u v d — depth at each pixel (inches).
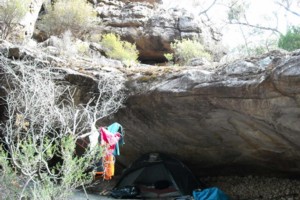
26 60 263.7
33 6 417.4
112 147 228.4
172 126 262.1
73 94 268.1
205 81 216.2
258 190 279.9
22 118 198.7
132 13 475.8
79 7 431.2
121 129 249.3
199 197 258.7
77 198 255.0
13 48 273.7
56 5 431.8
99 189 304.8
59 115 204.5
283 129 207.9
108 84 260.2
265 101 194.4
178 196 279.9
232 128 237.0
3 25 366.9
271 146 237.8
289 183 273.3
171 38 453.1
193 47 400.5
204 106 224.4
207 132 253.1
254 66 199.5
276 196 268.5
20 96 222.8
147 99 250.7
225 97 209.2
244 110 207.3
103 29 464.8
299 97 178.1
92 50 396.2
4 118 280.8
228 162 286.4
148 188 296.4
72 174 181.2
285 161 253.6
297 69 173.0
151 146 297.1
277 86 182.5
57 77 269.3
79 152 266.1
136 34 462.3
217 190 261.6
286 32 362.0
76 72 272.5
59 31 426.3
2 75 259.6
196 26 458.9
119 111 272.4
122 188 291.1
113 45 408.8
